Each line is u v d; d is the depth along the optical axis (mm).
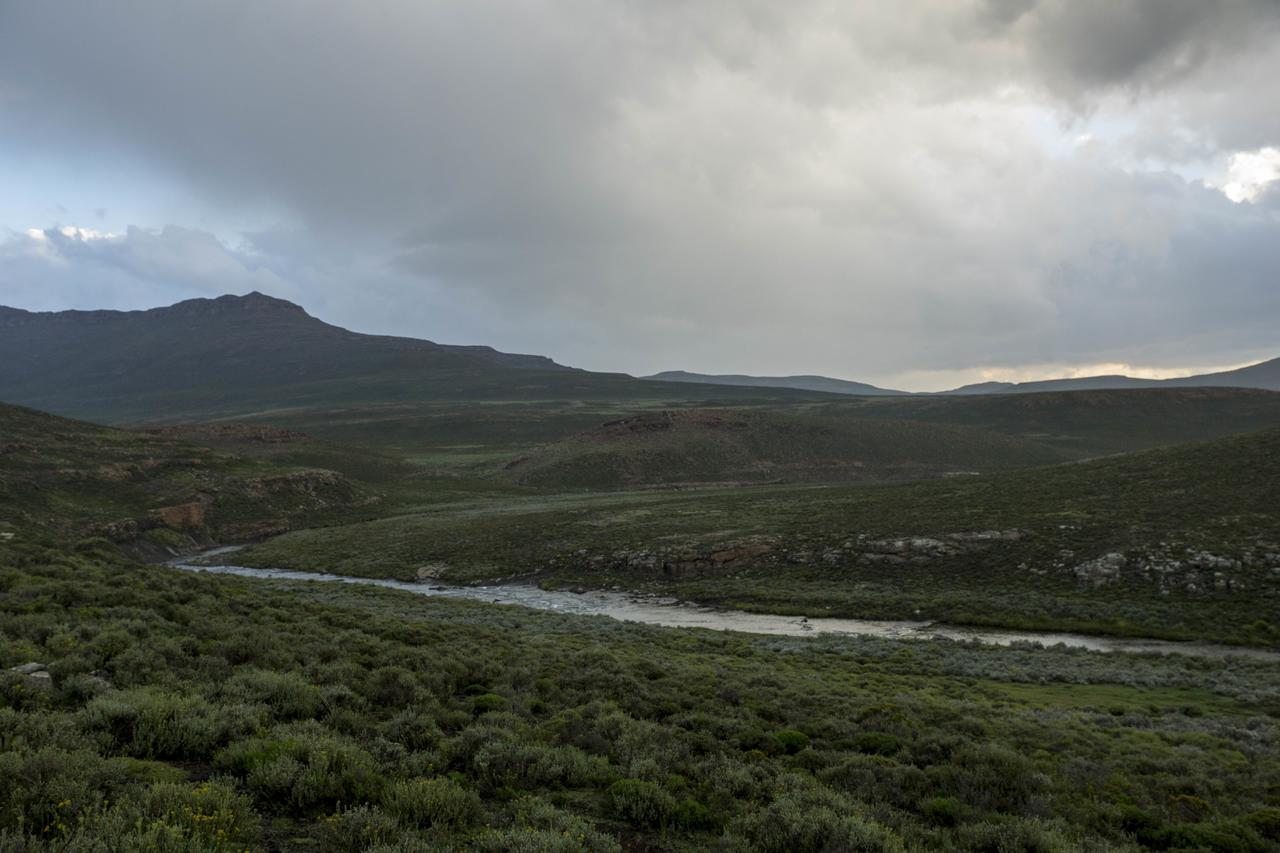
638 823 10117
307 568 71125
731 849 9234
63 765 7906
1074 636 39812
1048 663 31188
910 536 60062
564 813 9461
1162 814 12453
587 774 11766
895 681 26219
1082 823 11742
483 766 11031
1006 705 22422
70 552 38594
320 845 7656
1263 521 49562
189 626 19859
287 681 14102
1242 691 25672
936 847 10312
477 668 20031
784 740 15602
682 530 73438
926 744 15523
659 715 17719
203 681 13922
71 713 10625
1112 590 45000
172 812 7293
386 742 11359
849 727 17000
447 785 9523
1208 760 16094
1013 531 57000
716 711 17984
